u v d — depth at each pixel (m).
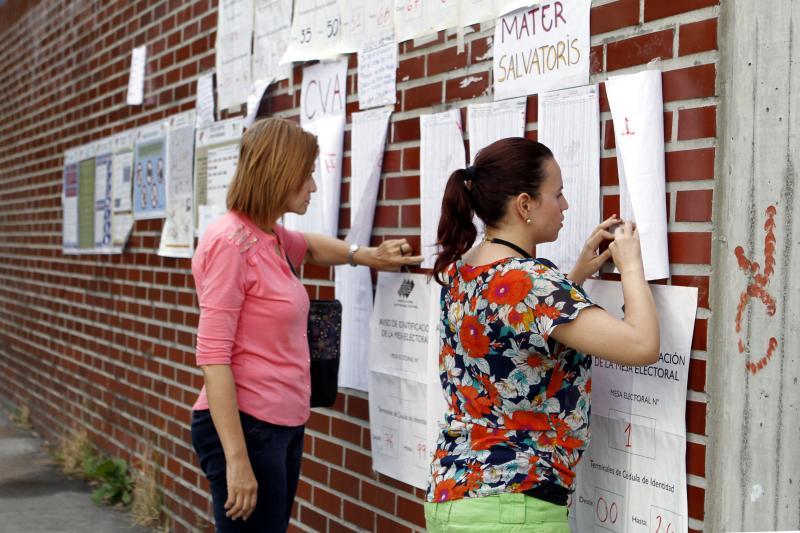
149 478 5.24
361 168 3.47
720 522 2.08
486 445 2.03
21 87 8.56
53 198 7.48
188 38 5.04
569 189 2.52
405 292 3.21
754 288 1.99
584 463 2.47
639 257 2.13
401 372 3.22
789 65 1.92
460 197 2.24
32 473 6.19
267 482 2.72
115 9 6.18
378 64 3.38
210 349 2.58
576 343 1.93
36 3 8.10
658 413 2.24
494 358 2.04
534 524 1.96
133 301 5.71
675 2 2.20
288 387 2.75
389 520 3.31
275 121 2.77
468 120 2.91
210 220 4.66
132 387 5.69
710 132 2.11
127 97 5.92
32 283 7.99
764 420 1.97
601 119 2.43
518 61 2.71
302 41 3.90
